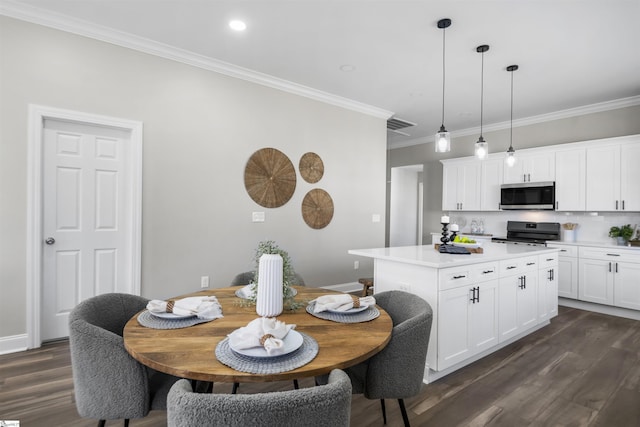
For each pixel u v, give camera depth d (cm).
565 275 430
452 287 237
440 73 362
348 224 464
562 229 469
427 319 146
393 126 573
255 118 377
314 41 299
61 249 280
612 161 409
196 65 335
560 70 348
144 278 309
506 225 538
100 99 287
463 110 484
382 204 504
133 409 126
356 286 474
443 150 300
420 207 798
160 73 317
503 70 351
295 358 105
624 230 402
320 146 434
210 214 346
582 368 254
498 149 551
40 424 176
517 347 294
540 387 226
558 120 485
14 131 255
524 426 185
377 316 149
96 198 294
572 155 443
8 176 254
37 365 238
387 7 248
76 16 267
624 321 370
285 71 364
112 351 124
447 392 219
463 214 599
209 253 345
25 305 261
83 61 280
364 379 148
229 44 307
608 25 265
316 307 152
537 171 477
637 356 276
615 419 191
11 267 256
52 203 276
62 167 280
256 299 158
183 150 329
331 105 444
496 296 275
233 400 75
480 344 261
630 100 420
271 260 146
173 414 79
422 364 147
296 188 412
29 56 260
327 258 443
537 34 280
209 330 129
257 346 108
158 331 128
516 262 299
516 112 489
